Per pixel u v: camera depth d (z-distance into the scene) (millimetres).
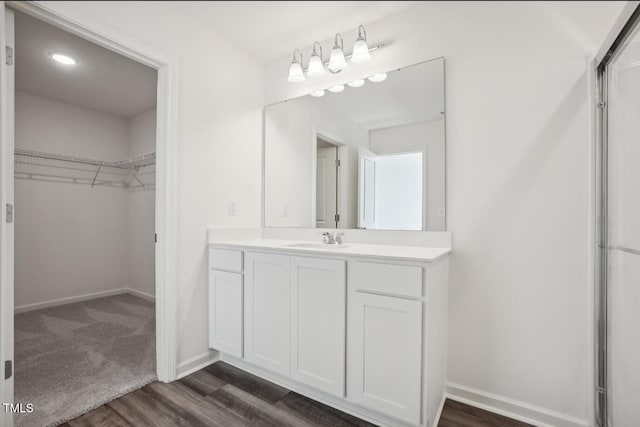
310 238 2203
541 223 1486
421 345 1307
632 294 1155
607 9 1368
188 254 1916
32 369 1899
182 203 1878
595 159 1366
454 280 1685
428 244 1755
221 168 2125
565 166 1438
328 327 1544
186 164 1897
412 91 1834
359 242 2006
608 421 1301
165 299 1803
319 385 1572
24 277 3092
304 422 1475
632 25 1088
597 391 1358
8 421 1309
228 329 1935
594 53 1388
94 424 1430
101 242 3656
